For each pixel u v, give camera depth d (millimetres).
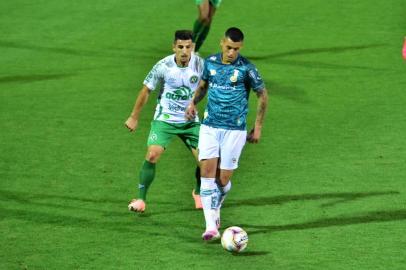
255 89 28766
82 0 67312
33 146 39156
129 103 45438
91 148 38969
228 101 28859
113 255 28297
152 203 32844
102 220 31172
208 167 29250
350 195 33438
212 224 28844
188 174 35906
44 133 40906
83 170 36281
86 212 31906
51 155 38031
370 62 52469
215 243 29297
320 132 41000
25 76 50125
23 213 31797
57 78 49719
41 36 58250
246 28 59812
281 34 58500
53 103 45344
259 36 58031
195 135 31469
